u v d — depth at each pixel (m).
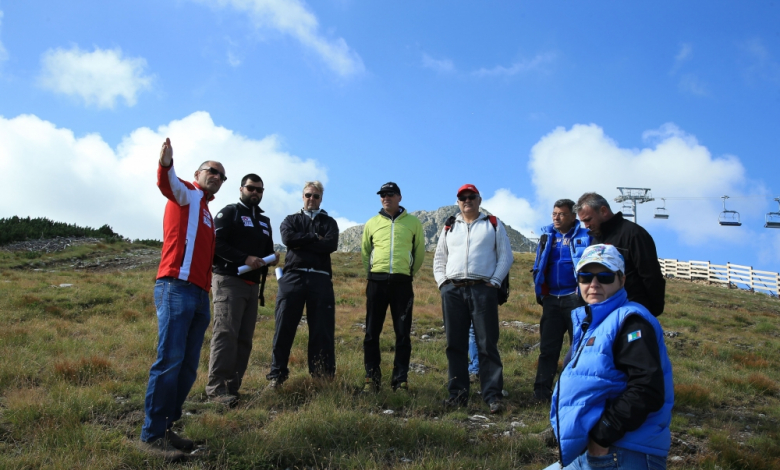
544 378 5.95
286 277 5.84
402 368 6.05
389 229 6.14
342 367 6.55
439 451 4.25
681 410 6.00
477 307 5.71
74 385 5.66
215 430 4.41
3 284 13.29
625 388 2.43
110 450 3.90
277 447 4.08
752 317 16.72
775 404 6.64
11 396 5.02
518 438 4.62
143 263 23.28
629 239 4.27
